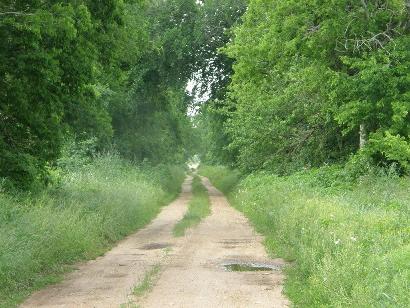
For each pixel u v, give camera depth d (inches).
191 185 2214.6
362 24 753.0
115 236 622.2
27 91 599.5
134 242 607.8
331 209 491.5
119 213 692.1
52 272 428.1
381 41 767.1
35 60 553.9
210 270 427.5
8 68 562.3
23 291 360.8
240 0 1560.0
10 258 368.5
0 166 594.6
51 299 341.4
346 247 337.7
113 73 724.7
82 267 455.2
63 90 632.4
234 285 369.4
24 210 476.1
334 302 281.6
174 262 467.2
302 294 328.2
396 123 713.0
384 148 706.8
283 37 800.9
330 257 333.7
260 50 863.1
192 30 1582.2
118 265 462.0
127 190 879.7
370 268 294.8
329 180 772.6
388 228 391.2
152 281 383.9
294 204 596.7
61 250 466.6
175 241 605.3
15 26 507.2
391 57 725.3
